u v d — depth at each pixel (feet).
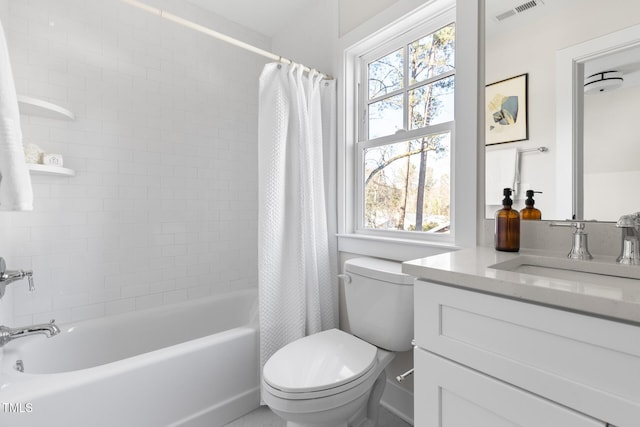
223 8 7.44
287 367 3.78
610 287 2.01
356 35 6.00
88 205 6.04
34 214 5.51
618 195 3.05
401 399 5.19
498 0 3.91
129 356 5.97
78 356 5.44
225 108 7.84
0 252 4.63
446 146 5.06
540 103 3.55
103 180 6.20
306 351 4.15
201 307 6.89
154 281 6.83
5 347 4.64
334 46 6.58
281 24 8.07
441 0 4.69
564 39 3.37
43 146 5.56
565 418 1.95
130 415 4.09
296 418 3.43
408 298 4.25
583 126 3.25
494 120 3.97
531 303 2.11
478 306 2.36
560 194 3.43
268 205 5.41
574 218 3.34
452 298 2.52
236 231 8.05
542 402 2.04
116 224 6.36
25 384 3.60
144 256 6.70
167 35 6.96
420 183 5.45
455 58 4.34
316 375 3.60
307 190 5.80
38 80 5.54
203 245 7.52
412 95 5.56
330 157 6.52
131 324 6.04
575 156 3.31
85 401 3.76
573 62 3.31
